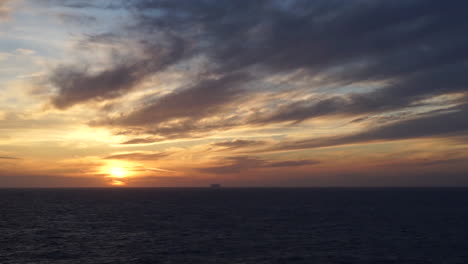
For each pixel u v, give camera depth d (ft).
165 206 416.46
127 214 312.71
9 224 234.58
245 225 230.48
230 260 131.44
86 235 190.29
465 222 238.89
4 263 125.70
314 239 174.50
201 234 192.24
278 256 137.69
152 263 127.95
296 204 439.63
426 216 278.26
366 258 134.72
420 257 136.56
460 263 128.26
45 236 185.78
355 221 248.52
